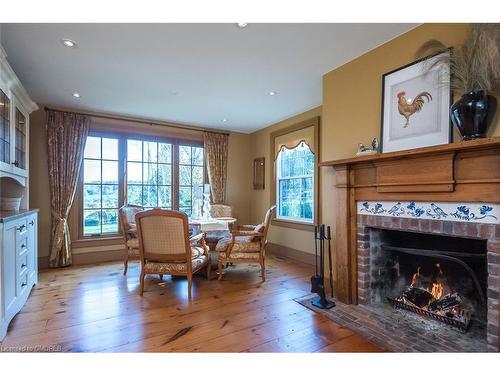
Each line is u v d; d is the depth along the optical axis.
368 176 2.49
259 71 2.93
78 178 4.21
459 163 1.86
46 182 4.02
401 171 2.19
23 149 3.23
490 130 1.78
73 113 4.12
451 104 1.94
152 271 2.92
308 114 4.34
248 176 5.82
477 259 2.01
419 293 2.43
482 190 1.75
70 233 4.15
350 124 2.71
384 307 2.54
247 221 5.79
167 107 4.13
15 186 3.24
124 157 4.61
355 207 2.63
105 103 3.94
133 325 2.23
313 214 4.26
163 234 2.85
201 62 2.71
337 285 2.75
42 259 3.96
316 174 4.16
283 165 4.99
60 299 2.78
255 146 5.70
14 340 2.00
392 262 2.72
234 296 2.89
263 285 3.24
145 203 4.80
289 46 2.43
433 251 2.22
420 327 2.18
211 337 2.06
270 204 5.17
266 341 2.00
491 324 1.73
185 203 5.17
